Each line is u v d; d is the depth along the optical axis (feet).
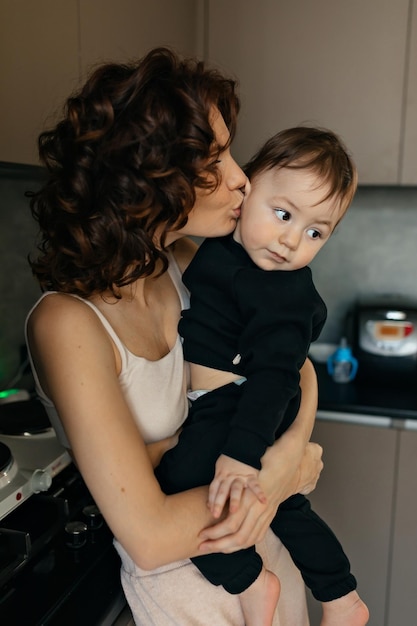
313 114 6.83
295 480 3.47
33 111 3.95
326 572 3.87
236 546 2.93
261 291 3.22
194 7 6.84
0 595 3.29
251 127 7.00
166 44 5.98
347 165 3.39
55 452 3.91
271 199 3.26
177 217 2.84
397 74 6.57
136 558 2.77
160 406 3.20
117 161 2.64
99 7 4.62
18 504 3.41
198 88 2.80
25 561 3.26
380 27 6.51
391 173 6.80
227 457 2.98
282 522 3.81
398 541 6.88
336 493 6.96
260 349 3.14
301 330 3.25
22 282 5.81
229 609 3.39
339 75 6.70
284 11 6.69
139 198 2.69
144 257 2.84
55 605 3.26
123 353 2.98
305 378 3.95
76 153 2.71
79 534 3.66
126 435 2.73
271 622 3.40
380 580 7.01
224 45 6.91
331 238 8.25
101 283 2.87
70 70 4.31
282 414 3.05
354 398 6.95
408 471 6.72
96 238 2.72
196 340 3.38
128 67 2.98
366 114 6.72
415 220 8.00
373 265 8.21
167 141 2.67
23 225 5.75
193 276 3.47
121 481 2.68
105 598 3.58
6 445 3.80
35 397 5.84
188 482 3.19
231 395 3.35
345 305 8.36
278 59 6.80
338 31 6.61
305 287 3.35
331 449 6.89
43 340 2.81
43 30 3.96
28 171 4.50
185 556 2.88
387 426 6.79
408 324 7.30
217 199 3.11
